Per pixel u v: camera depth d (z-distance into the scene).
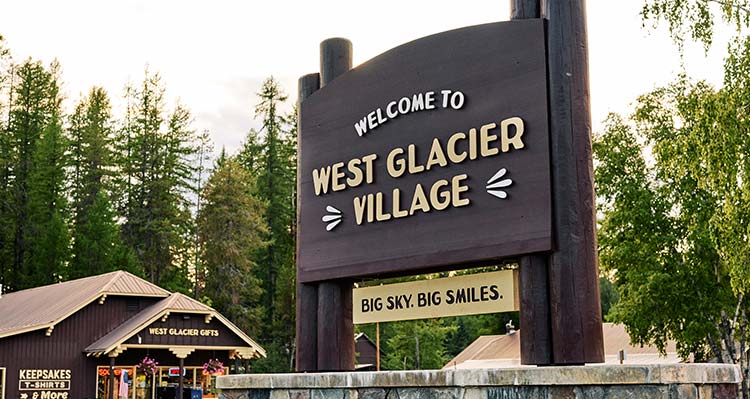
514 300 7.83
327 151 9.70
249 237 54.06
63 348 30.30
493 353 44.84
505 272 7.94
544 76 7.76
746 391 25.39
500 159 7.97
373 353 55.09
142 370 29.75
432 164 8.53
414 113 8.81
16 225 54.16
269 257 58.00
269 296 57.38
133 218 58.69
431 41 8.79
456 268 8.55
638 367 6.59
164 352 31.55
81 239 50.94
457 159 8.30
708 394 6.72
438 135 8.55
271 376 9.20
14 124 57.06
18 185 55.19
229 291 53.38
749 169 13.91
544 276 7.59
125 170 60.47
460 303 8.27
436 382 7.77
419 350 54.22
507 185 7.85
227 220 54.50
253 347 31.56
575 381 6.88
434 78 8.68
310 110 10.02
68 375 30.16
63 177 57.62
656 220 27.69
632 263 28.19
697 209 26.20
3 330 30.00
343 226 9.37
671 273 27.27
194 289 61.19
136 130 61.97
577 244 7.37
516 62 8.00
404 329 54.62
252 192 56.91
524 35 7.98
